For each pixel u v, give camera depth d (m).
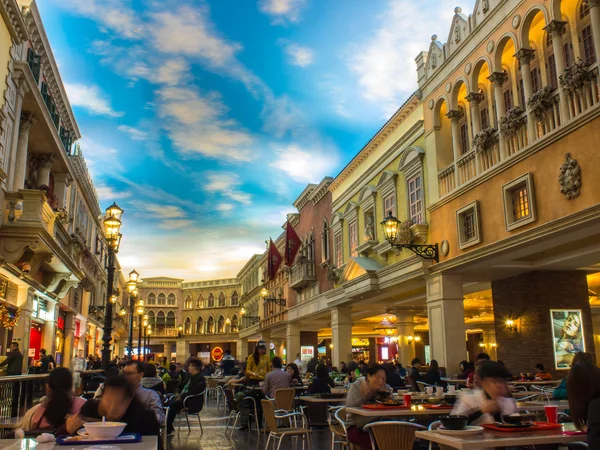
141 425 5.11
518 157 13.40
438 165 17.84
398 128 21.42
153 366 11.79
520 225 13.24
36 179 21.06
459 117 17.19
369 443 7.18
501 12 14.81
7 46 14.92
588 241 14.30
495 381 5.67
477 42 15.92
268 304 49.69
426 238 18.31
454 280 17.25
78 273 22.55
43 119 18.33
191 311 82.31
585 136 11.33
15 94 15.77
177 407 13.23
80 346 33.25
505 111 15.73
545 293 16.73
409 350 27.88
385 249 21.30
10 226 14.43
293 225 40.41
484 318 32.78
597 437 3.95
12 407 10.23
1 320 16.91
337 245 29.36
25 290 19.20
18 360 14.23
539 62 14.37
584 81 11.62
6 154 15.05
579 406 4.38
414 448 7.37
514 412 5.60
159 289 83.44
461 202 16.16
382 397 7.96
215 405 22.55
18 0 16.52
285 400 11.12
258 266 57.81
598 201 10.92
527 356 16.95
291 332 39.66
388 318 33.97
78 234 28.09
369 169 24.25
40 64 18.75
